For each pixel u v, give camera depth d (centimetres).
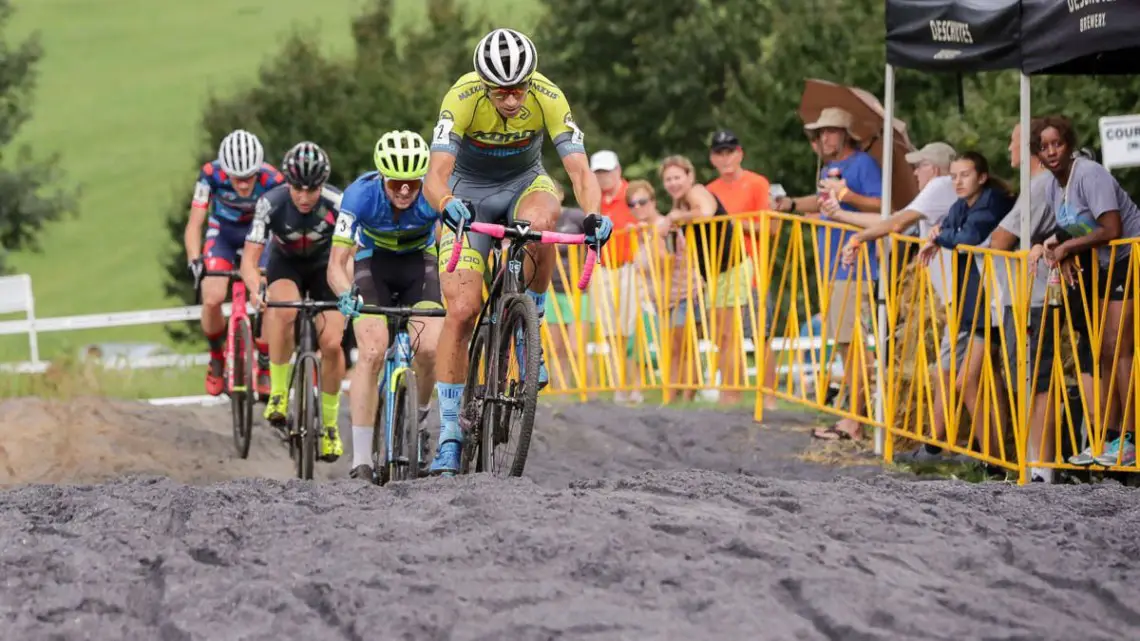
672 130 6700
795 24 4647
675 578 1046
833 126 2462
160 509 1309
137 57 18588
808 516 1222
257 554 1144
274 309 2156
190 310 3588
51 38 19775
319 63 5034
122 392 3356
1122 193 1800
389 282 1912
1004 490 1360
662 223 2717
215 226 2605
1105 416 1747
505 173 1608
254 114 4988
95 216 13050
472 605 1011
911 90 4316
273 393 2203
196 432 2642
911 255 2178
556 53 6975
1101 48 1680
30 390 3191
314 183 2055
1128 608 1014
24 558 1145
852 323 2317
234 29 19850
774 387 2567
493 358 1529
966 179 1948
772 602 1005
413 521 1212
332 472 2378
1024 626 973
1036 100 3334
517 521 1187
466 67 5453
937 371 2022
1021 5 1834
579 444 2438
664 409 2673
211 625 1005
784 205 2689
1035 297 1811
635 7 6756
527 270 1593
